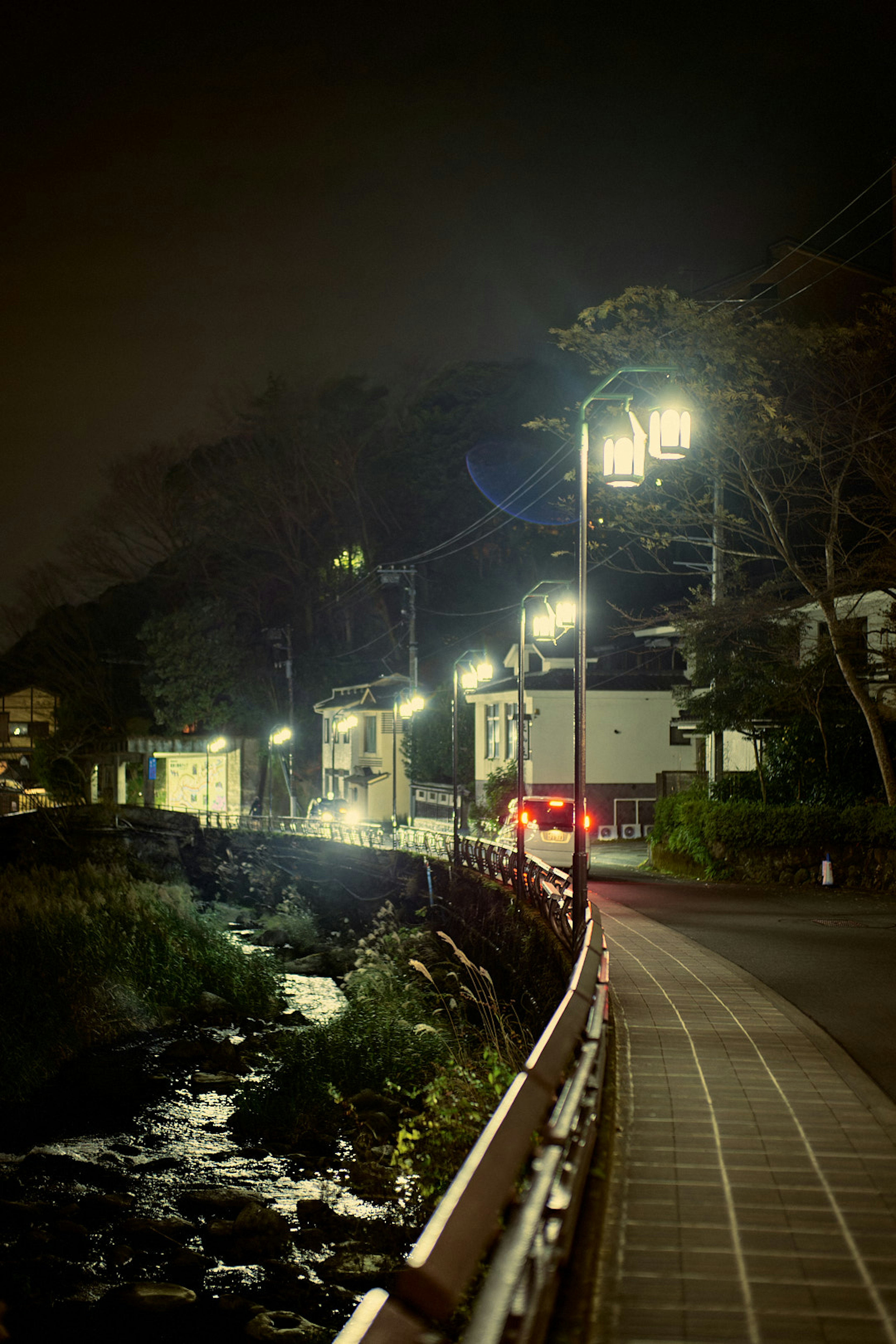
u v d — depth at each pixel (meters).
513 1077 9.73
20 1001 20.33
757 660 29.50
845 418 23.97
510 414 58.06
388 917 32.25
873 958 15.15
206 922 28.67
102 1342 9.99
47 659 71.19
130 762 70.94
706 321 23.61
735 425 24.45
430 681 60.19
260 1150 15.20
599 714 42.62
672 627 32.22
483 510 58.91
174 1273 11.44
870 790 27.77
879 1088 8.35
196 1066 19.50
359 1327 3.04
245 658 64.00
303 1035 18.55
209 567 66.12
